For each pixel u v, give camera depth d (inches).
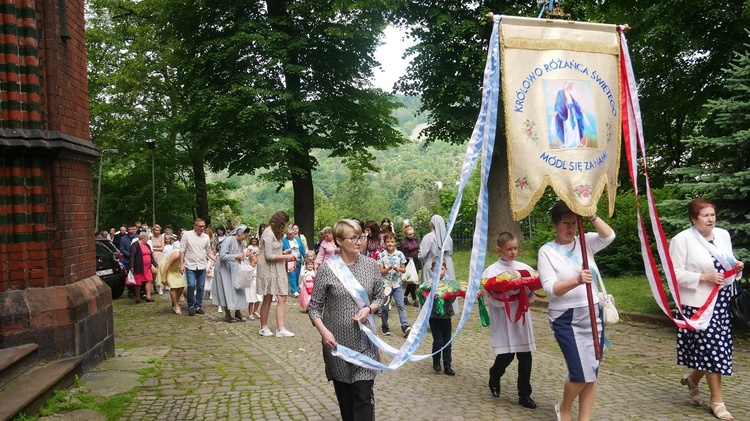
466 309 172.9
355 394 172.6
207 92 916.6
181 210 1371.8
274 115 921.5
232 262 459.2
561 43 183.2
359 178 1197.7
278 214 394.6
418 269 524.1
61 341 260.7
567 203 180.7
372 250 492.4
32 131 257.6
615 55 189.6
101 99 1266.0
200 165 1288.1
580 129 183.0
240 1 927.7
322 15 888.9
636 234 567.2
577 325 189.2
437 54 830.5
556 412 193.2
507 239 231.9
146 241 591.2
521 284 221.9
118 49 1246.3
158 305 564.7
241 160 948.0
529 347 227.1
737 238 342.6
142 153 1229.7
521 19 180.4
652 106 798.5
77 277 284.4
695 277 212.8
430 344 361.4
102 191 1346.0
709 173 360.5
